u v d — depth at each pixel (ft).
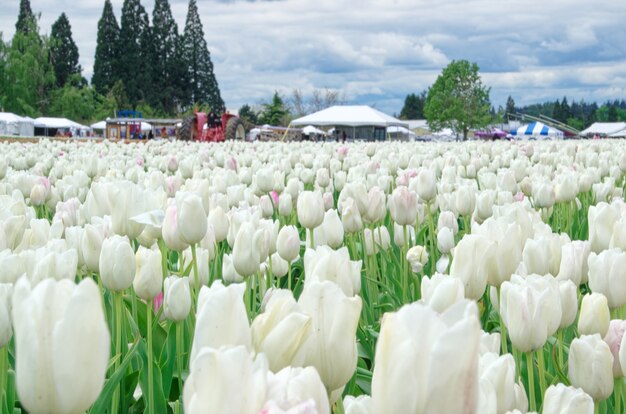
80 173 23.41
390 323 3.53
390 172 32.68
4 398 8.90
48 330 4.14
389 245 17.89
